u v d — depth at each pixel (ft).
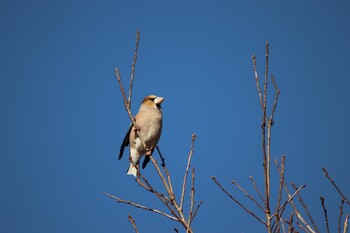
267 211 25.13
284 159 26.43
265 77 26.40
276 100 26.37
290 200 25.98
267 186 25.17
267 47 26.66
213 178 26.53
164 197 26.81
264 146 25.62
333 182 24.90
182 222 25.90
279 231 24.30
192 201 26.45
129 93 31.55
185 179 27.25
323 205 24.85
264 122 25.79
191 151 28.04
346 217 24.36
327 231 24.70
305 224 25.90
